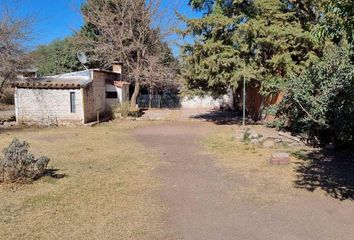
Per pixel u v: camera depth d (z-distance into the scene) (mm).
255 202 6230
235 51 16156
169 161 9562
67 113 18312
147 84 26734
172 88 28734
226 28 16859
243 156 9984
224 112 25000
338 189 6859
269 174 8000
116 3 25922
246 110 22641
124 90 24141
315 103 9469
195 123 18688
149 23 25922
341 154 9812
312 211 5773
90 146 11945
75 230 5098
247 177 7809
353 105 9023
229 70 16266
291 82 10234
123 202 6258
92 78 19688
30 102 18484
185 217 5586
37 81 18953
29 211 5812
